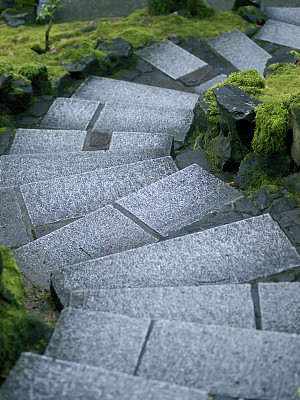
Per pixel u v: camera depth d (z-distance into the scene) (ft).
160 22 23.70
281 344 7.30
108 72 20.95
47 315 9.41
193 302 8.61
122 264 9.94
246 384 6.88
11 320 7.66
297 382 6.84
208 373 7.07
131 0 27.35
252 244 10.16
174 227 11.37
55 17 26.11
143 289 8.88
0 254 8.03
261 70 21.03
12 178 14.28
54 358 7.13
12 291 8.05
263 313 8.37
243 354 7.24
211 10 24.53
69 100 18.57
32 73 18.43
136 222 11.62
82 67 20.13
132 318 7.92
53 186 13.26
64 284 9.57
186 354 7.33
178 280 9.55
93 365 7.32
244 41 22.54
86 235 11.41
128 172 13.61
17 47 21.79
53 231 11.60
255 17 24.11
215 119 13.91
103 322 7.90
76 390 6.65
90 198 12.92
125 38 22.33
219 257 9.93
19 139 16.52
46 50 21.52
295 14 25.02
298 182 11.37
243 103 12.45
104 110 17.80
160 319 7.98
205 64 21.34
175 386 6.63
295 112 11.10
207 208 11.82
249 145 12.68
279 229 10.44
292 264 9.63
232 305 8.54
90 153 15.15
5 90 17.28
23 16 24.67
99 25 23.58
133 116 17.35
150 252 10.14
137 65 21.33
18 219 12.40
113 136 15.88
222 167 13.25
